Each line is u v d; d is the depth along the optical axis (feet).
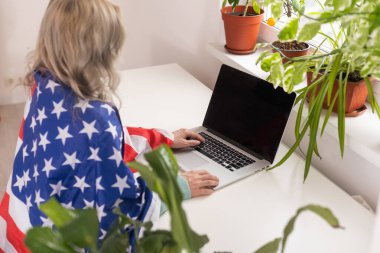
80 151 3.87
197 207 4.44
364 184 4.93
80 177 3.92
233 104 5.47
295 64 4.40
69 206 4.01
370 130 4.81
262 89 5.19
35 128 4.09
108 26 3.92
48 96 3.99
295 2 5.61
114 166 3.92
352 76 4.84
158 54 8.80
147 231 2.79
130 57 9.11
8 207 4.53
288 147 5.42
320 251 3.92
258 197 4.57
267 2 4.55
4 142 9.43
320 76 4.80
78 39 3.82
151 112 6.03
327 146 5.30
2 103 10.57
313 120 4.47
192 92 6.58
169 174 2.38
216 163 5.06
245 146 5.28
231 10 6.71
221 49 6.97
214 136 5.54
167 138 5.25
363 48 3.59
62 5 3.89
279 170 4.99
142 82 6.83
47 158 3.94
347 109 5.00
